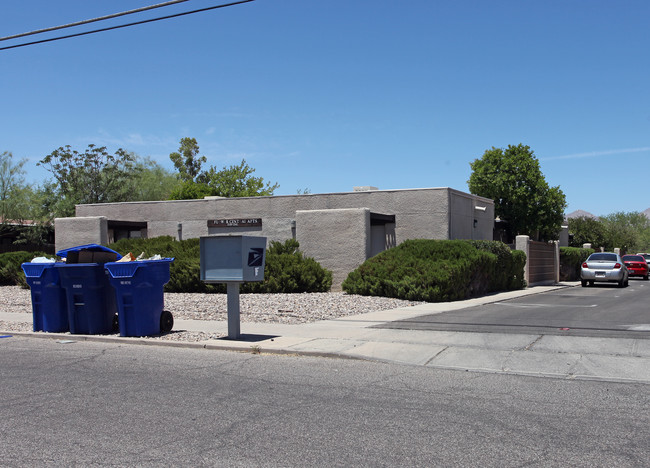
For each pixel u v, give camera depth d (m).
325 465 4.96
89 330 12.15
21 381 8.17
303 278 20.05
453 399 7.12
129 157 46.78
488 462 5.02
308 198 25.23
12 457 5.19
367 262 19.91
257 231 25.97
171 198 44.22
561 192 35.78
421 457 5.14
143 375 8.52
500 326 12.45
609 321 13.28
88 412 6.60
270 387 7.76
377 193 24.52
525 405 6.84
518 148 36.06
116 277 11.66
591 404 6.87
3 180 36.84
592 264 28.20
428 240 20.45
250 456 5.19
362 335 11.55
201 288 20.22
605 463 4.98
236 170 53.78
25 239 35.69
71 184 44.06
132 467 4.95
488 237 29.16
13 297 20.44
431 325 12.73
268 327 12.81
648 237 110.88
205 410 6.66
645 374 8.27
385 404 6.89
